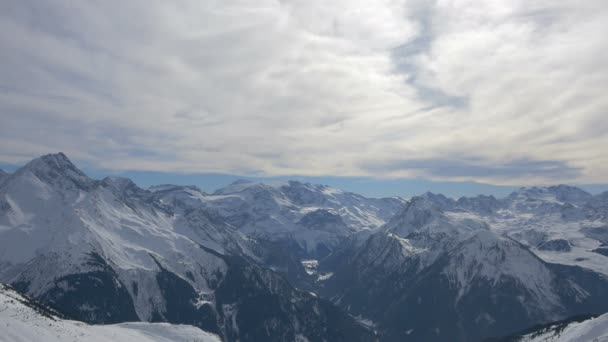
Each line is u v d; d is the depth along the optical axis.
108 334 172.62
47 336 137.75
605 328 161.00
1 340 122.06
